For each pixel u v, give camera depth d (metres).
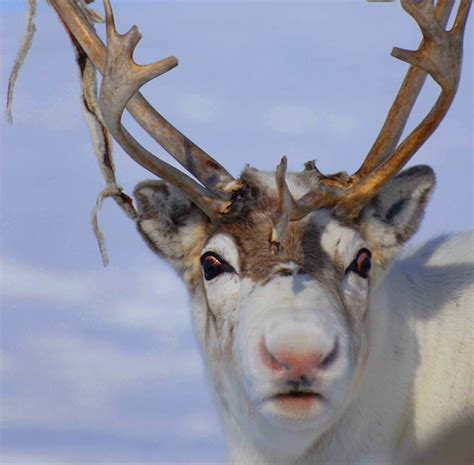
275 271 18.22
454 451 20.42
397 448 20.17
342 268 18.59
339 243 18.67
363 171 19.58
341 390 17.66
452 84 18.84
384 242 19.61
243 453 19.89
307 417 17.61
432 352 20.44
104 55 20.00
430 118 19.09
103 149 20.83
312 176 19.44
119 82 18.52
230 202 19.05
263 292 18.02
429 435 20.27
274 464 19.61
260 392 17.61
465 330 20.62
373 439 19.84
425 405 20.25
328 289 18.12
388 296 20.11
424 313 20.66
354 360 18.48
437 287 21.05
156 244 19.98
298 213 18.41
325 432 19.45
